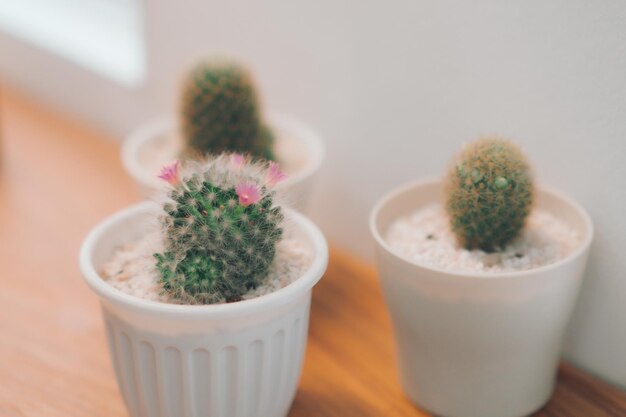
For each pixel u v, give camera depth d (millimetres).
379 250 345
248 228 310
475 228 345
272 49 468
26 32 608
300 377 382
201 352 314
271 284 329
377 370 390
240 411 329
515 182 335
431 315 335
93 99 583
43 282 445
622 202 354
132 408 342
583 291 375
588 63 346
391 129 425
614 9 333
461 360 344
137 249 355
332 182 464
